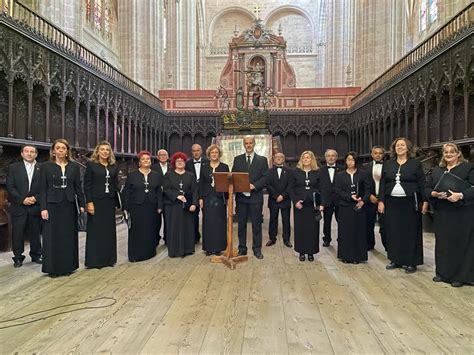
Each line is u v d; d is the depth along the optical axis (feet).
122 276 17.46
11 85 26.37
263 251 22.99
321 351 10.31
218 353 10.19
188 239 21.88
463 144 28.19
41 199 17.35
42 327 11.85
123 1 67.15
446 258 16.30
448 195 15.92
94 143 42.34
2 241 23.03
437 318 12.57
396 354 10.14
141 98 57.41
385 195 18.97
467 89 28.94
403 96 43.34
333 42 89.35
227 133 38.24
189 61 94.63
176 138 74.79
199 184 22.12
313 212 20.38
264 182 21.25
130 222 20.36
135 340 10.95
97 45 72.84
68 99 36.24
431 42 37.11
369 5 64.49
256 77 72.13
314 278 17.13
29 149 20.13
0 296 14.71
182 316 12.69
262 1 131.34
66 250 17.62
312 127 73.20
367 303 13.96
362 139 63.31
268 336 11.21
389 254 18.74
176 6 92.89
